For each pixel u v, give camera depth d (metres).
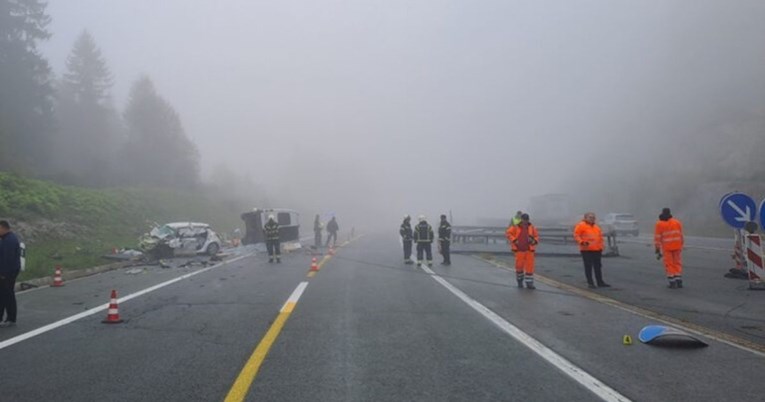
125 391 5.71
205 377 6.18
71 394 5.62
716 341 7.93
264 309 10.66
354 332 8.55
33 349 7.52
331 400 5.40
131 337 8.22
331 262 21.36
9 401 5.42
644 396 5.51
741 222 13.62
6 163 32.94
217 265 20.61
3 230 9.31
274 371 6.41
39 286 14.93
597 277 14.02
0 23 40.75
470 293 12.88
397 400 5.40
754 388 5.76
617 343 7.81
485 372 6.36
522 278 14.00
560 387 5.80
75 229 25.69
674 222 13.82
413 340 8.00
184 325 9.12
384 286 14.15
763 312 10.29
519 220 14.58
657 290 13.35
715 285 14.10
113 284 15.12
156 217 36.62
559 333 8.48
